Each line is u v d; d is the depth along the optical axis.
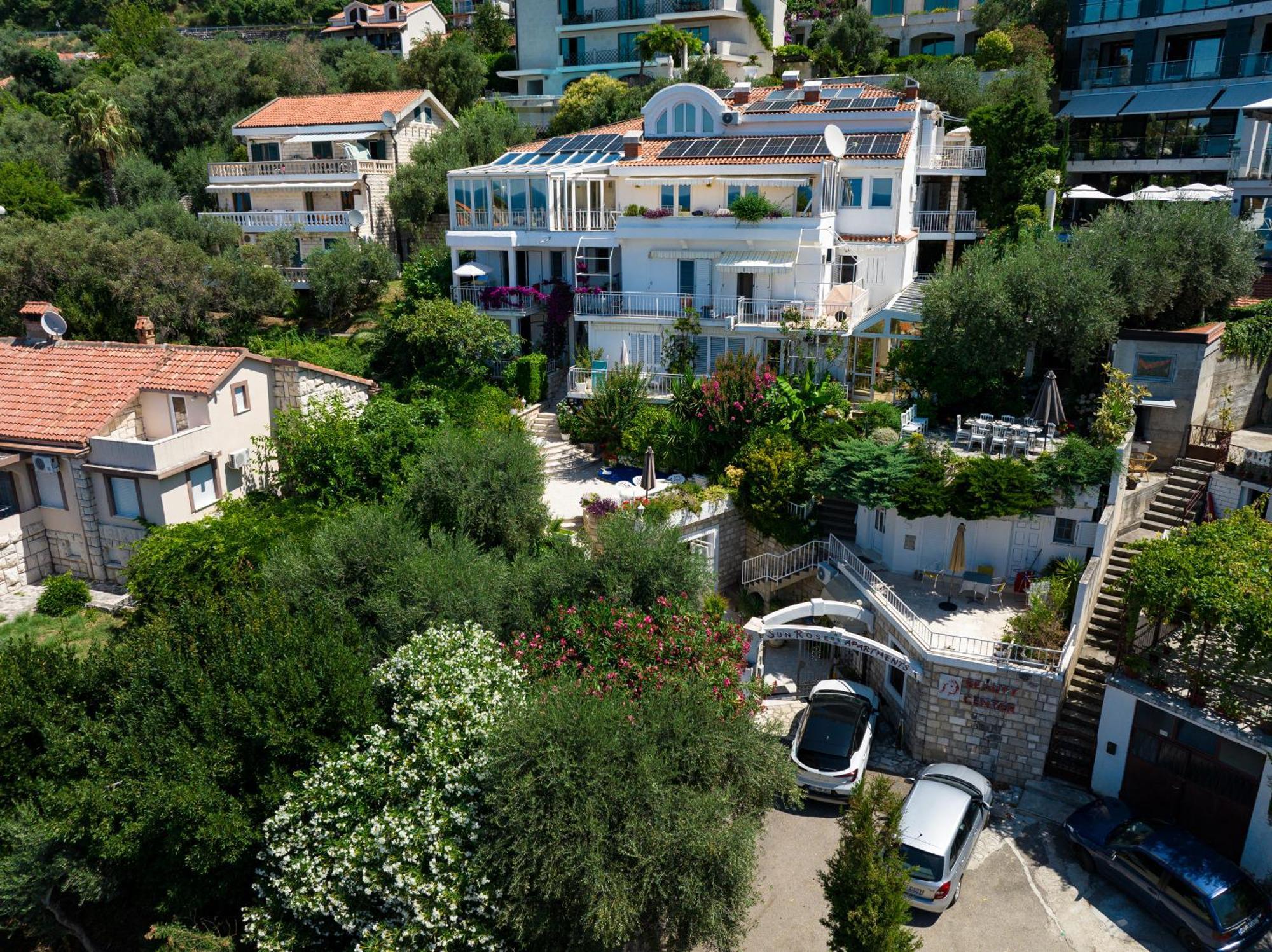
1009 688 19.69
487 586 20.05
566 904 13.70
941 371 27.95
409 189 45.38
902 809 16.73
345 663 16.77
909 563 24.62
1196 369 24.69
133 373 27.02
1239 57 41.62
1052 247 27.56
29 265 36.31
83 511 24.86
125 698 16.42
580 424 31.83
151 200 46.88
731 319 31.84
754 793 15.62
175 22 96.62
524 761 13.96
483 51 71.75
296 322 42.09
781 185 32.41
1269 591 17.16
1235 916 15.61
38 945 16.86
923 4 58.53
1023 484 22.03
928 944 16.14
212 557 22.33
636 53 62.22
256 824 15.70
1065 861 18.06
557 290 37.25
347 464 27.05
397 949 13.72
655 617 18.97
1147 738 18.66
